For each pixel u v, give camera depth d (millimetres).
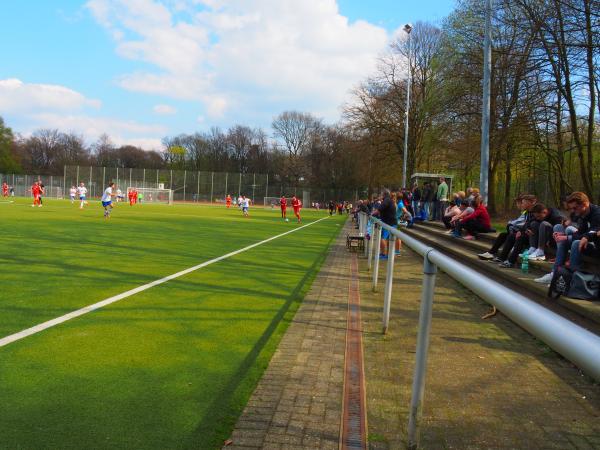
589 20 13867
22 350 4203
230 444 2793
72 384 3537
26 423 2934
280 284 8086
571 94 18469
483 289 1709
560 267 5527
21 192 71000
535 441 3076
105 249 11555
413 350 4793
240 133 97062
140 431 2893
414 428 2787
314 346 4723
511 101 20531
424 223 21469
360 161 46062
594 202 19641
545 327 1172
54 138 102438
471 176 31547
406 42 41281
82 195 35688
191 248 12766
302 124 88250
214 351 4434
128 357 4156
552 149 22047
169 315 5621
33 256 9852
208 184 72500
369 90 42719
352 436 2967
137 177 70438
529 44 16797
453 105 24453
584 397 3803
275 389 3621
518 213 26656
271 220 32094
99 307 5816
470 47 22594
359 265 11312
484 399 3709
